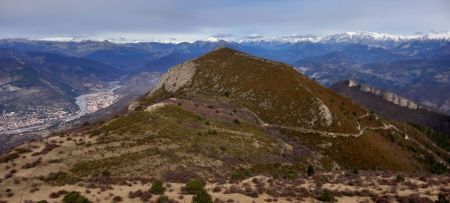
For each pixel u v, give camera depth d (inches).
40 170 2559.1
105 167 2736.2
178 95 7731.3
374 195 2219.5
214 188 2262.6
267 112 6422.2
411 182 2696.9
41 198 2081.7
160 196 2050.9
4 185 2274.9
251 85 7303.2
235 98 7027.6
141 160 2957.7
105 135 3479.3
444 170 6835.6
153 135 3607.3
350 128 6107.3
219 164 3319.4
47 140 3294.8
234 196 2095.2
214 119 4955.7
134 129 3715.6
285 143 4987.7
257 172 3479.3
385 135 7322.8
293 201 2027.6
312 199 2092.8
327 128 5989.2
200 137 3890.3
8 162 2726.4
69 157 2844.5
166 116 4352.9
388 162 5556.1
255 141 4471.0
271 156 4128.9
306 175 3149.6
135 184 2418.8
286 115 6323.8
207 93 7372.1
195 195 1956.2
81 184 2331.4
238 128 4889.3
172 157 3164.4
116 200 1998.0
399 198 2129.7
